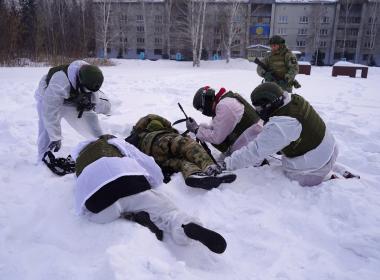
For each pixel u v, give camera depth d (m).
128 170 2.44
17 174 3.36
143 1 36.16
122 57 38.06
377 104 7.74
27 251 2.16
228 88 9.74
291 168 3.14
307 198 2.91
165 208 2.40
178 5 32.72
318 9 36.88
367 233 2.39
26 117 5.58
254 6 37.44
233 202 2.82
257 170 3.29
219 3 31.67
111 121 5.25
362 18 37.59
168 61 29.08
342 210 2.69
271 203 2.87
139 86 9.71
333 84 12.30
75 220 2.44
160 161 3.43
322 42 38.94
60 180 3.11
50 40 23.59
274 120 2.92
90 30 29.11
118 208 2.37
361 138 4.86
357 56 38.53
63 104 3.59
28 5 26.92
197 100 3.62
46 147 3.64
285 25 38.41
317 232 2.48
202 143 3.66
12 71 14.41
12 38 19.86
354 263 2.20
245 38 34.62
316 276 2.05
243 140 3.50
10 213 2.62
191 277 1.91
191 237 2.17
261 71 5.67
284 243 2.36
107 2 32.44
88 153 2.68
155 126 3.71
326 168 3.09
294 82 5.51
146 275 1.86
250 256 2.28
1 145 4.20
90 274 1.88
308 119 2.95
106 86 9.62
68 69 3.40
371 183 3.25
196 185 2.91
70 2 30.64
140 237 2.18
